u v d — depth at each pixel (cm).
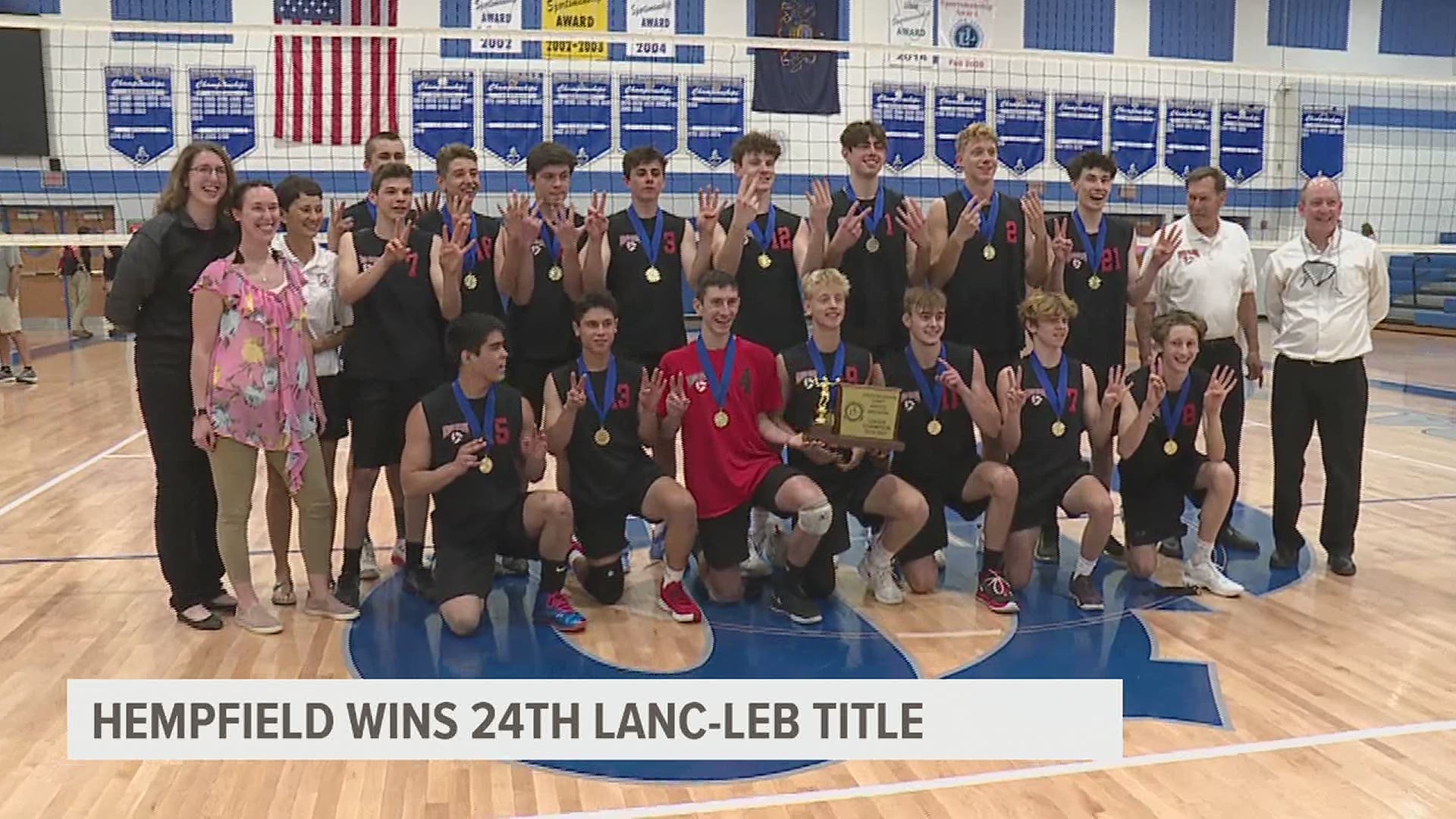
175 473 405
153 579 473
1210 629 417
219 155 393
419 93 1310
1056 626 421
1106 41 1472
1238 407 504
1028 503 448
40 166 1320
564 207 457
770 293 466
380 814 278
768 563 488
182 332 397
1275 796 289
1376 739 323
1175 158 1513
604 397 424
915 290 435
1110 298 487
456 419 406
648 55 1349
